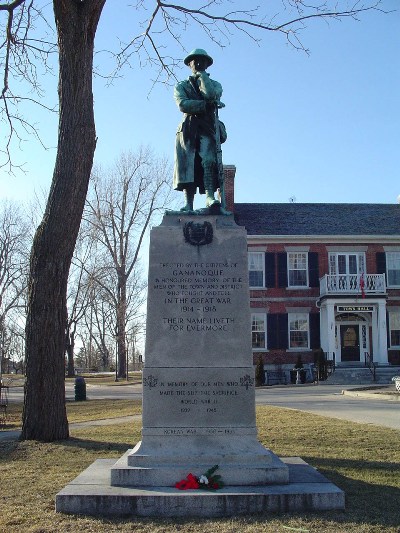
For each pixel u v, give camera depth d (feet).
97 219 148.15
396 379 78.38
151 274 25.13
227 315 24.80
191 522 19.16
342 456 30.45
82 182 39.47
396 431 39.19
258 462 22.82
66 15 39.29
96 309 206.39
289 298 121.70
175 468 22.15
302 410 56.08
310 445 33.83
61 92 39.73
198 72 28.55
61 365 38.11
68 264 39.34
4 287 165.58
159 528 18.51
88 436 39.01
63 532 18.13
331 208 134.62
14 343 202.39
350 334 122.52
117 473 22.03
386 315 122.01
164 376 23.99
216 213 26.27
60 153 39.37
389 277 123.34
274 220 128.36
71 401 81.41
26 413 37.45
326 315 120.57
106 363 239.71
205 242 25.49
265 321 121.29
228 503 20.21
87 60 39.75
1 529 18.38
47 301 38.19
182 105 27.78
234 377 24.04
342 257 123.54
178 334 24.49
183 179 27.73
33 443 35.60
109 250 151.53
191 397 23.84
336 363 119.44
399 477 25.71
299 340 121.39
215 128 27.81
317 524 18.89
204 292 25.03
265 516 19.77
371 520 19.35
